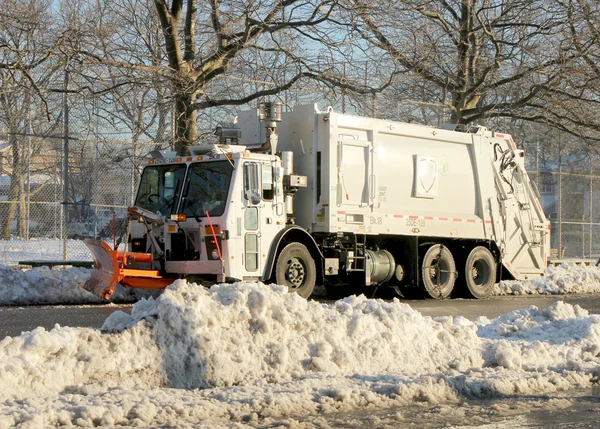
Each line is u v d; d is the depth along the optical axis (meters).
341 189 24.34
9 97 37.50
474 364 12.67
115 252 20.72
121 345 10.47
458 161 28.33
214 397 9.78
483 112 38.72
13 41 31.44
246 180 21.94
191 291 11.32
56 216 34.00
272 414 9.19
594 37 37.03
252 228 22.03
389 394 10.27
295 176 23.19
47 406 8.82
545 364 12.80
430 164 27.12
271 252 22.41
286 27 29.31
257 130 24.91
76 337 10.30
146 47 34.97
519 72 38.53
